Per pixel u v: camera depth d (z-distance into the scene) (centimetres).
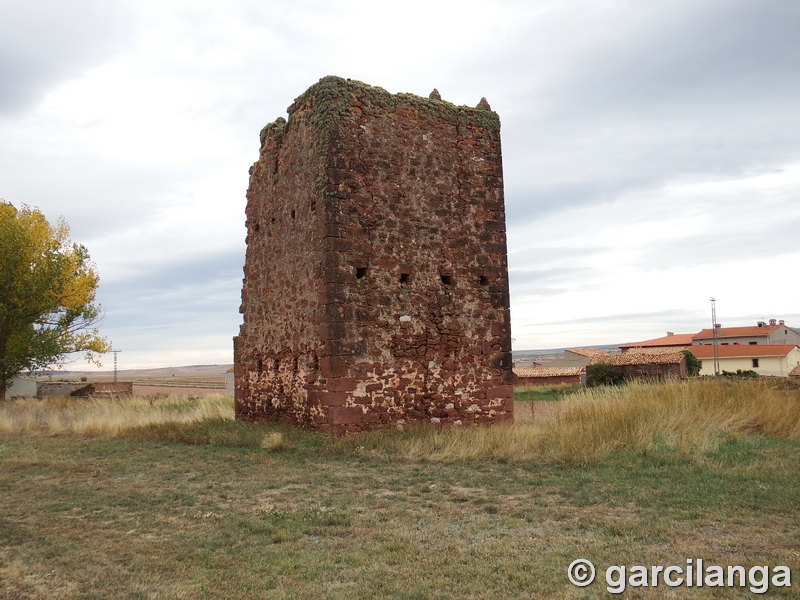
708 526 688
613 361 4622
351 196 1425
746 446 1138
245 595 527
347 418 1352
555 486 902
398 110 1523
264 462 1139
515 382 5081
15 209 3108
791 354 6569
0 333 3022
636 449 1112
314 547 654
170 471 1070
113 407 2378
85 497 881
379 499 853
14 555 624
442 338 1509
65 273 3122
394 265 1462
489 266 1609
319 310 1406
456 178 1588
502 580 553
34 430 1705
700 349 6950
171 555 627
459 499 842
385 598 520
